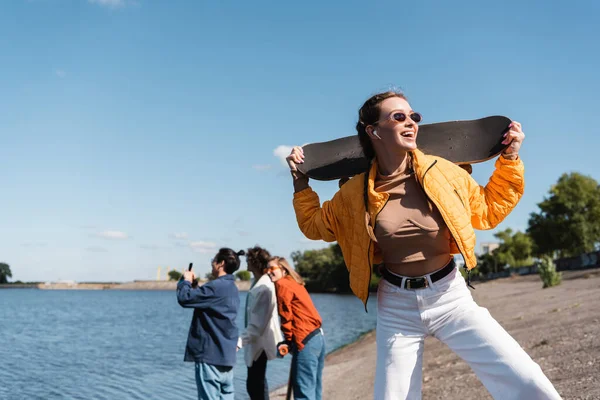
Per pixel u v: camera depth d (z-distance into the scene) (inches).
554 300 657.6
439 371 308.0
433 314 106.9
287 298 232.8
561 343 301.4
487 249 4847.4
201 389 223.5
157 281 7785.4
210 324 223.3
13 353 703.7
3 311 1907.0
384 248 109.0
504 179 111.9
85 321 1402.6
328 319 1355.8
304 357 229.9
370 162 114.5
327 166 126.9
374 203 107.0
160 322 1366.9
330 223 119.3
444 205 102.9
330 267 4574.3
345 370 462.3
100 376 507.2
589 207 2464.3
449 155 117.2
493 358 100.3
